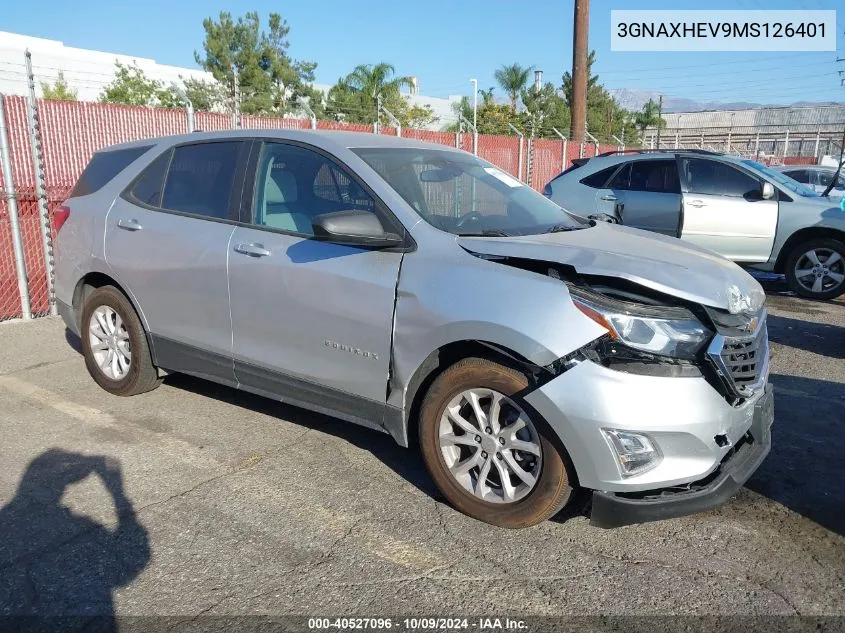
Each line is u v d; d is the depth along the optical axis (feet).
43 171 23.93
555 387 10.16
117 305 16.38
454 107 112.47
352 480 12.99
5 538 10.96
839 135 130.52
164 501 12.16
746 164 31.53
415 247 11.90
